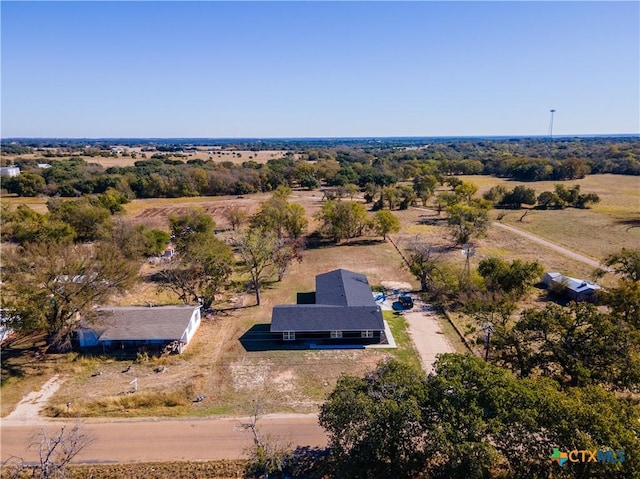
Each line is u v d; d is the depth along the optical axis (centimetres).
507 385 1922
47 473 1912
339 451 1980
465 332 3822
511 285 4391
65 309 3462
